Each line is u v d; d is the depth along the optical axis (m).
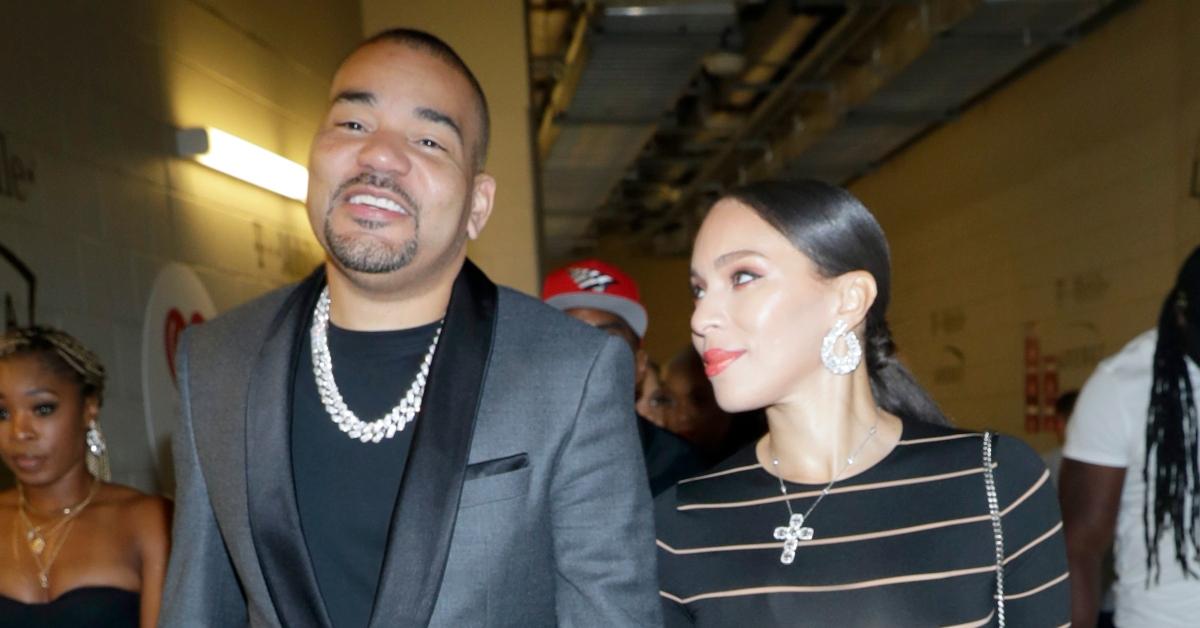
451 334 1.68
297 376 1.73
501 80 6.15
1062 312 8.35
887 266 1.79
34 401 2.46
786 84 10.12
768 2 9.32
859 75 9.70
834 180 13.05
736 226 1.75
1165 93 6.91
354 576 1.62
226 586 1.76
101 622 2.45
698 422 3.96
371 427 1.67
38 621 2.43
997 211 9.50
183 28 4.05
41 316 3.06
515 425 1.64
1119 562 2.60
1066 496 2.63
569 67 9.01
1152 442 2.48
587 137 10.34
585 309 2.89
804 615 1.67
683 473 2.64
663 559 1.80
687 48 7.95
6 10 3.05
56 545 2.48
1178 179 6.73
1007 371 9.34
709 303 1.76
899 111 9.91
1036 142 8.79
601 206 13.95
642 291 17.64
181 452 1.75
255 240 4.55
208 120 4.19
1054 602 1.71
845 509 1.72
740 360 1.74
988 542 1.68
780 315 1.72
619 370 1.70
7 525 2.51
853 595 1.66
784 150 12.07
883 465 1.74
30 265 3.03
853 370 1.74
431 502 1.58
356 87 1.68
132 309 3.55
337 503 1.65
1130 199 7.35
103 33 3.54
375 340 1.71
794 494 1.75
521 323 1.72
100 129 3.47
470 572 1.59
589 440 1.65
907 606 1.65
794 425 1.77
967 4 7.38
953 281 10.54
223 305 4.23
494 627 1.60
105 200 3.46
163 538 2.52
